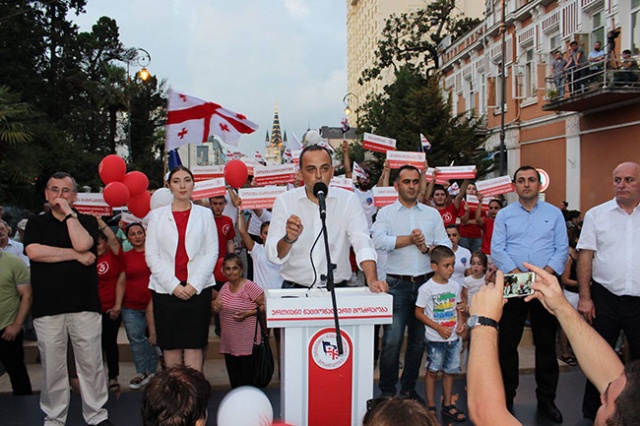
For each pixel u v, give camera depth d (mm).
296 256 3629
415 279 4723
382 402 1905
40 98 26422
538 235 4664
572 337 2121
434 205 7496
